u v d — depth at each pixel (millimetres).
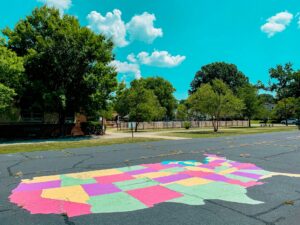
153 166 7586
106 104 20500
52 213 3961
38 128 20453
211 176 6309
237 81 63625
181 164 7891
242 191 5059
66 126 21797
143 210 4066
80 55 18484
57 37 18391
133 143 14523
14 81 16781
